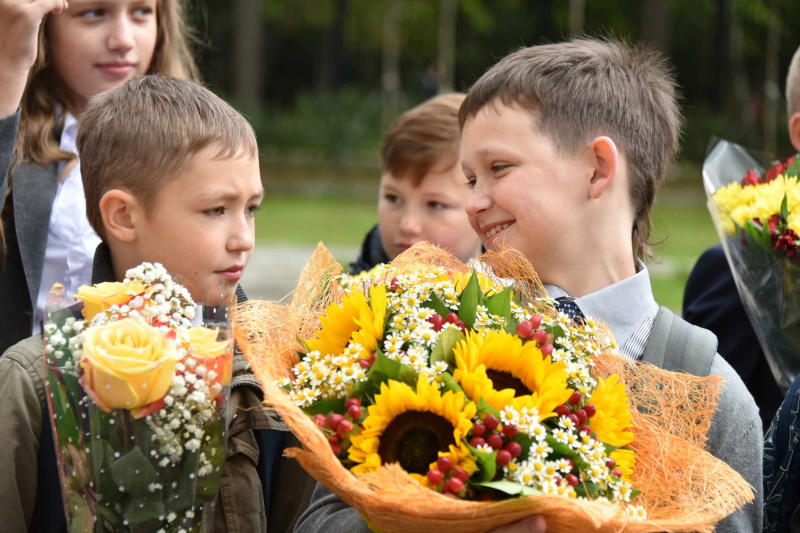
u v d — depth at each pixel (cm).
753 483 307
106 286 286
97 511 269
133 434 263
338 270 319
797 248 412
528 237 319
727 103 3447
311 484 332
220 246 329
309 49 4553
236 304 300
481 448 251
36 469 304
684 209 3028
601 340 302
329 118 3522
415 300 289
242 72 3731
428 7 4338
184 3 584
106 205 333
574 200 320
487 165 325
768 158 505
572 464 260
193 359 266
